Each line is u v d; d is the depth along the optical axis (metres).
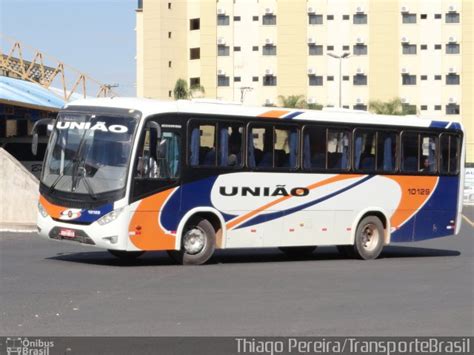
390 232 22.02
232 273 17.38
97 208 17.48
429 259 22.02
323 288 15.21
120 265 18.30
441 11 103.25
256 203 19.50
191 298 13.59
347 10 103.88
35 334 10.37
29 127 56.66
